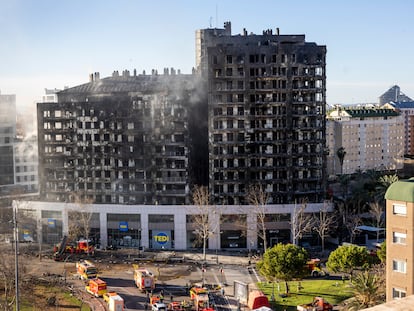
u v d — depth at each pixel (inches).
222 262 5590.6
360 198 7209.6
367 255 4288.9
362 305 3567.9
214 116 6382.9
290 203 6417.3
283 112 6432.1
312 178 6510.8
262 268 4291.3
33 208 6707.7
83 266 4965.6
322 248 5885.8
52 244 6525.6
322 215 6171.3
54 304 4151.1
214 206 6151.6
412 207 3004.4
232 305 4128.9
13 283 4325.8
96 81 7342.5
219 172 6422.2
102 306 4146.2
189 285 4699.8
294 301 4119.1
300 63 6432.1
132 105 6584.6
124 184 6658.5
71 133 6811.0
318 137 6515.8
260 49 6373.0
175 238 6245.1
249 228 6136.8
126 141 6624.0
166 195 6545.3
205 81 6939.0
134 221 6338.6
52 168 6889.8
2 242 6501.0
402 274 3080.7
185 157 6501.0
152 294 4439.0
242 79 6373.0
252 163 6427.2
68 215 6530.5
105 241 6427.2
